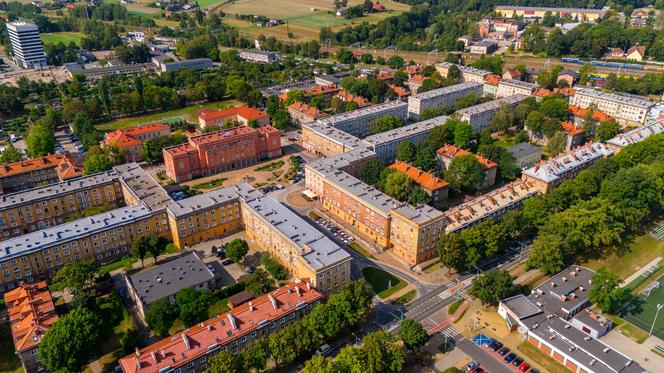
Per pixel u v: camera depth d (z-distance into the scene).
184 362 164.88
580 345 184.12
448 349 189.75
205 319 199.00
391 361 168.62
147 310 197.75
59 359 166.50
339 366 165.38
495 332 198.25
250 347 171.00
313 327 180.50
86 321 176.62
